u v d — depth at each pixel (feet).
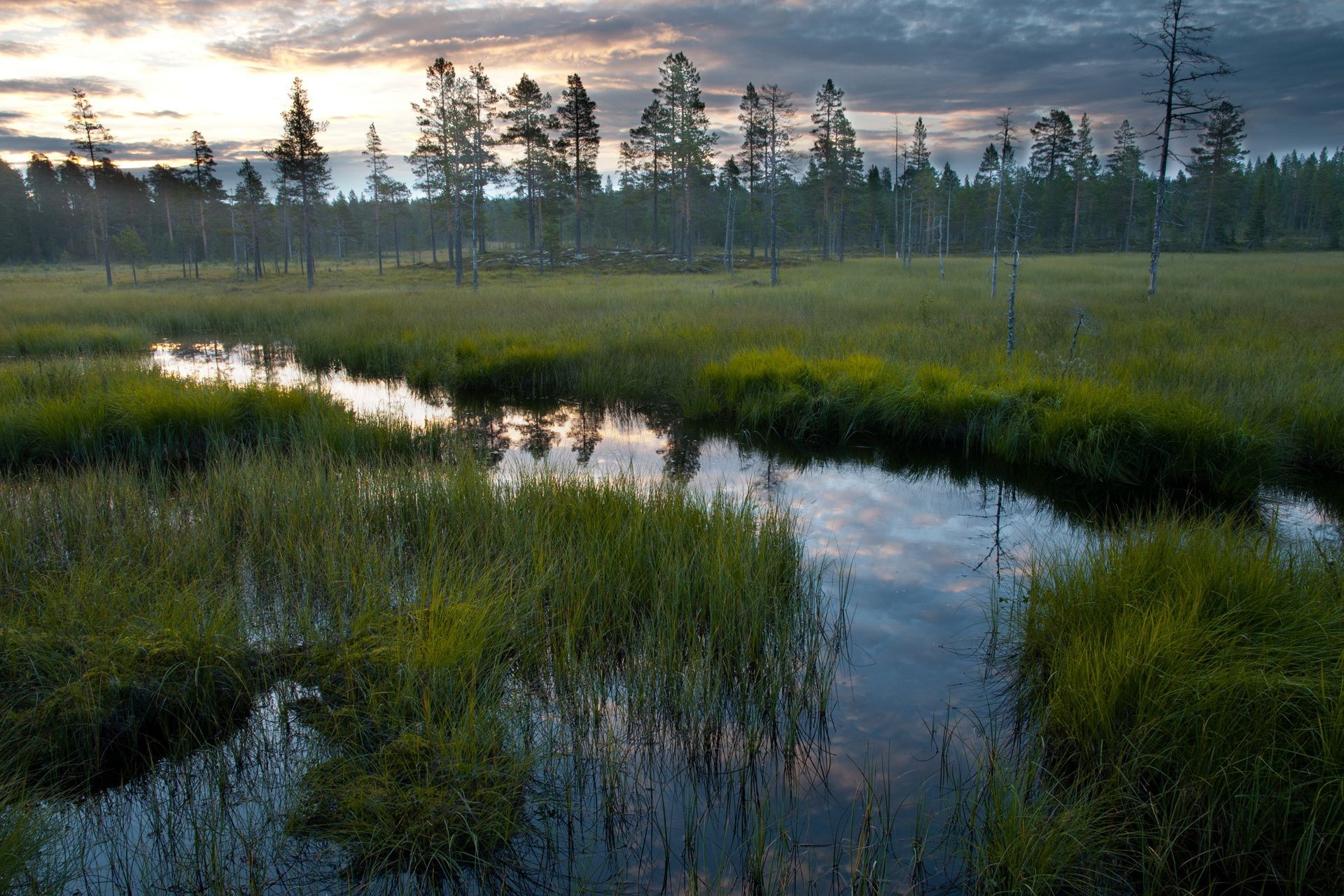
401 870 10.58
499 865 10.82
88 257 302.86
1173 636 13.26
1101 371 36.63
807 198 222.89
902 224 240.94
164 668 13.48
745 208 252.01
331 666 14.14
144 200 306.96
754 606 16.26
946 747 13.05
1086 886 10.26
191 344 67.00
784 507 25.81
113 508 21.72
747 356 43.39
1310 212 268.00
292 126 143.43
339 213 302.66
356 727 12.64
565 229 297.94
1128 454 28.12
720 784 12.45
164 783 12.19
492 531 20.11
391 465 27.02
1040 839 10.38
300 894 10.14
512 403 44.37
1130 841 10.77
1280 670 12.10
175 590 16.26
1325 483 27.20
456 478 23.48
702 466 31.91
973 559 21.57
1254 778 10.89
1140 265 125.39
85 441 30.22
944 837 11.14
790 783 12.46
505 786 11.62
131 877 10.41
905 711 14.37
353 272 188.55
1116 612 14.85
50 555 18.26
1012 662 15.87
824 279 121.08
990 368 38.32
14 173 319.68
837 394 36.63
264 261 250.37
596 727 13.60
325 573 17.75
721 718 13.62
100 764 12.29
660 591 16.94
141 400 32.50
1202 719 11.77
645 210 261.65
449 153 164.55
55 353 58.54
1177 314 57.36
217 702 13.57
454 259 192.44
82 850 10.73
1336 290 71.82
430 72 151.43
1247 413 29.91
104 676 13.08
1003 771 11.87
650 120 198.49
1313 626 13.33
